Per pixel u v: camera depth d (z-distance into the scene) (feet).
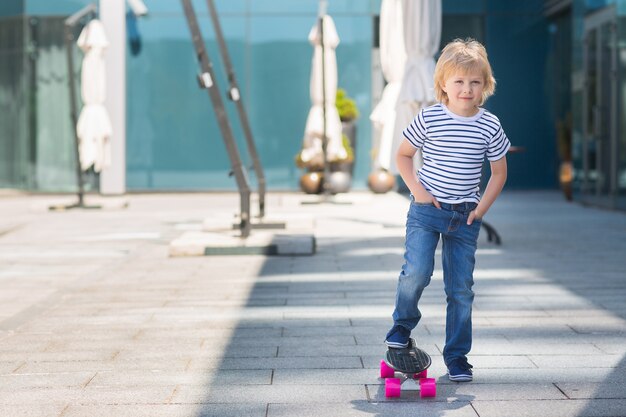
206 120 90.89
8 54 92.43
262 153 90.79
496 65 90.22
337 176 82.17
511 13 90.02
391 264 37.29
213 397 17.76
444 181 17.81
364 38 90.12
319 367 20.12
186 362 20.71
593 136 69.51
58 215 65.00
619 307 26.96
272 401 17.46
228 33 90.58
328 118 72.84
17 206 74.95
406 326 18.34
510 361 20.39
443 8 90.12
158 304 28.43
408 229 18.33
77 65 90.84
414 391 17.78
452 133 17.60
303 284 32.19
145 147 90.89
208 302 28.68
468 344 18.75
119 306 28.17
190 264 37.86
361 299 28.94
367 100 90.27
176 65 90.58
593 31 69.56
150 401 17.51
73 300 29.35
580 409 16.65
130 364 20.57
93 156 70.74
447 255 18.54
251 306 27.86
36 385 18.78
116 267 37.19
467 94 17.22
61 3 90.84
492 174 18.07
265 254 40.52
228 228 49.49
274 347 22.15
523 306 27.22
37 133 91.86
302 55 90.63
